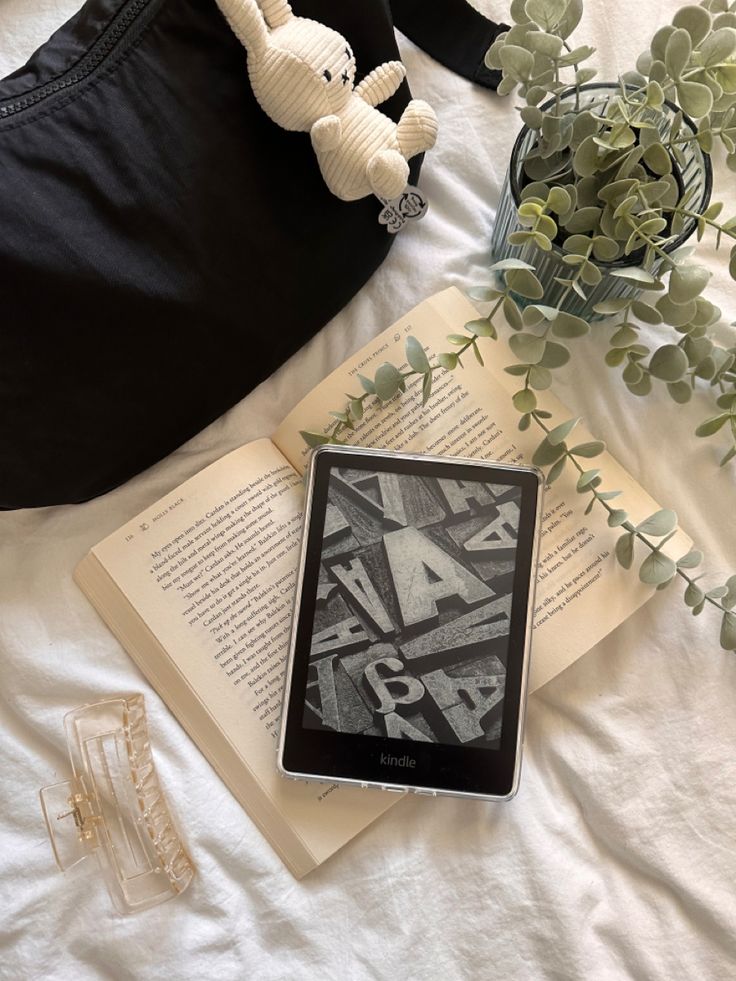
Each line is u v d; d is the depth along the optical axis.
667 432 0.54
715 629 0.51
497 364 0.53
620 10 0.56
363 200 0.52
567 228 0.44
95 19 0.45
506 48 0.42
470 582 0.49
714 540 0.53
